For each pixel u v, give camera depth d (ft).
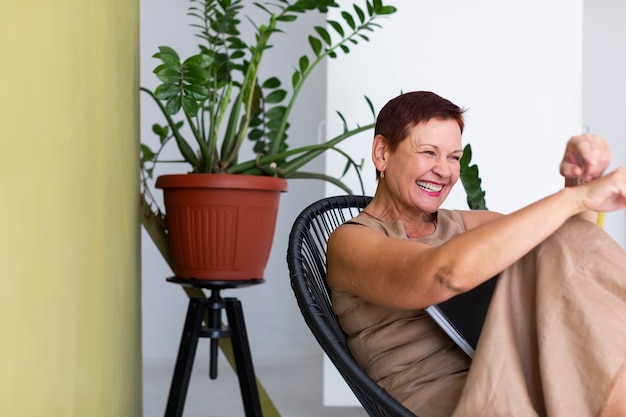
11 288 1.77
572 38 9.64
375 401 3.75
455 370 4.33
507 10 9.64
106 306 4.13
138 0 7.93
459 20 9.64
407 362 4.39
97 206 3.67
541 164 9.66
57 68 2.41
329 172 9.58
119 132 5.02
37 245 2.08
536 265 3.81
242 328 7.77
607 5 16.07
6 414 1.73
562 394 3.48
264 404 8.90
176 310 16.22
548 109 9.65
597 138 4.33
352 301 4.55
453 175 4.75
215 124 8.09
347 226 4.50
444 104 4.72
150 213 8.16
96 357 3.65
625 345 3.46
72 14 2.77
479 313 4.18
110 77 4.38
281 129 8.54
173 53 7.02
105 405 4.09
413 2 9.62
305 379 14.08
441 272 3.72
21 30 1.87
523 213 3.71
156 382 13.46
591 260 3.67
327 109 9.57
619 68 16.11
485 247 3.65
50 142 2.28
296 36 16.65
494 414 3.53
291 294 16.84
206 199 7.34
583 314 3.54
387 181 4.84
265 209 7.59
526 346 3.78
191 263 7.52
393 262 3.99
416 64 9.62
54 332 2.38
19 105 1.85
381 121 4.82
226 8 8.59
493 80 9.64
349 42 9.60
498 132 9.65
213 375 7.73
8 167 1.73
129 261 5.98
